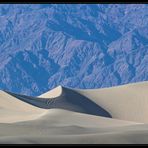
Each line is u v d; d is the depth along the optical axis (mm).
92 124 97375
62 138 68812
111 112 155125
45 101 149000
